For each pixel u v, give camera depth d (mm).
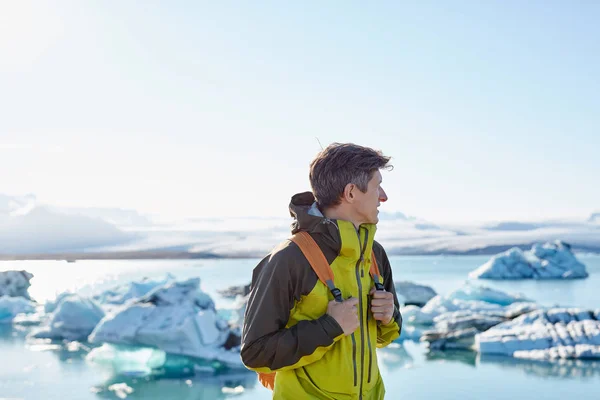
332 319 1457
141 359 10992
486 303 16422
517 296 18750
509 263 36031
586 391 8250
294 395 1542
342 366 1519
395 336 1768
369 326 1609
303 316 1539
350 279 1557
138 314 11789
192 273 47062
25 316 17031
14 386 9023
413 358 10797
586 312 11680
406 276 38781
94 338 11555
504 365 9992
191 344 11031
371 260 1698
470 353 11148
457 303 16203
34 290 25609
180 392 8789
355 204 1571
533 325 11586
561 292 25703
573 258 36781
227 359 10617
